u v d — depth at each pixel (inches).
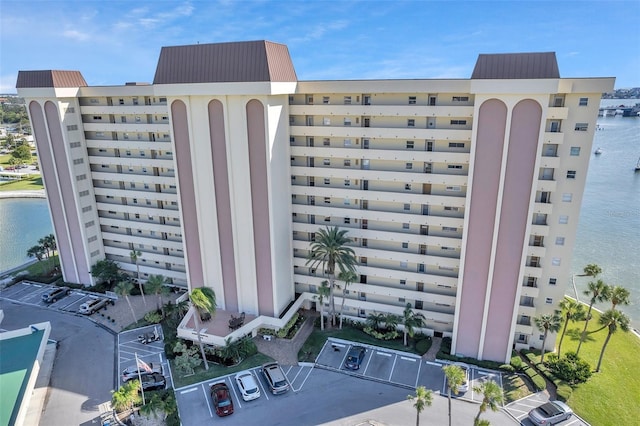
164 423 1465.3
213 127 1786.4
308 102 1879.9
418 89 1679.4
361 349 1824.6
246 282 1975.9
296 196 1995.6
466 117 1681.8
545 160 1614.2
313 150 1877.5
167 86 1755.7
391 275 1921.8
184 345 1836.9
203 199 1911.9
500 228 1619.1
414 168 1793.8
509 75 1489.9
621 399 1584.6
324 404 1557.6
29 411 1541.6
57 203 2402.8
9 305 2317.9
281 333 1936.5
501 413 1509.6
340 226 1969.7
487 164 1572.3
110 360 1825.8
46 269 2751.0
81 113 2321.6
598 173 5777.6
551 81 1416.1
